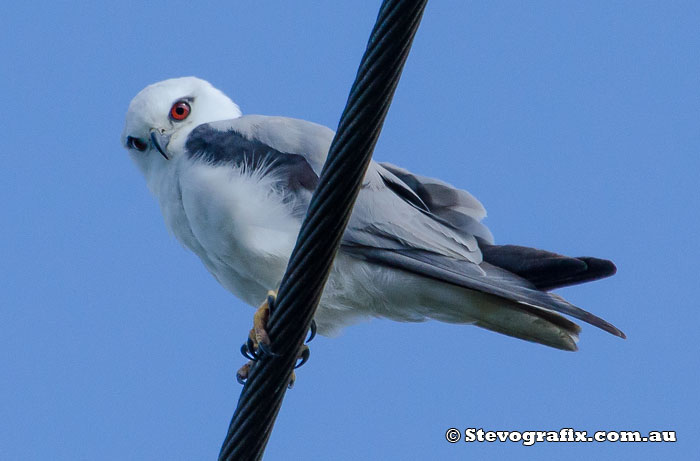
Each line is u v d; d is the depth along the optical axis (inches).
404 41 273.4
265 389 315.9
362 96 278.2
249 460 323.9
